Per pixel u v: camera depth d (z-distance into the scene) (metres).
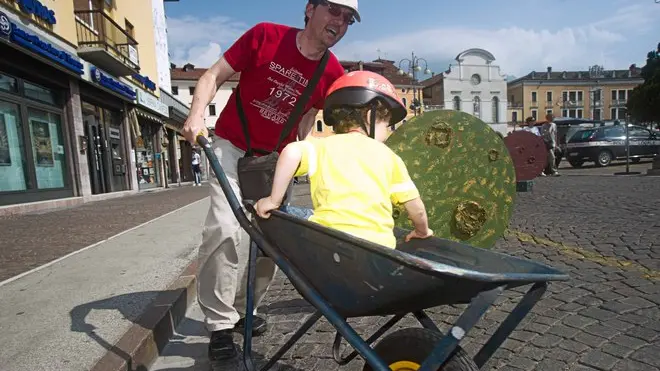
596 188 8.65
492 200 2.82
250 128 2.32
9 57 8.84
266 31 2.22
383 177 1.58
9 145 9.13
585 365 1.96
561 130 26.84
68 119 11.48
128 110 16.08
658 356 1.99
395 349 1.41
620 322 2.36
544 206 6.62
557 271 1.26
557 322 2.42
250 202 1.65
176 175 24.39
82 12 11.98
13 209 8.27
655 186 8.44
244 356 1.73
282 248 1.54
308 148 1.60
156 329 2.44
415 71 27.42
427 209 2.77
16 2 8.83
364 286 1.29
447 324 2.55
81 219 7.23
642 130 17.67
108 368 1.95
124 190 15.54
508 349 2.16
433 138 2.76
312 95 2.32
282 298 3.25
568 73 78.31
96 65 13.05
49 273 3.64
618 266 3.33
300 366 2.17
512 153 7.81
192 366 2.30
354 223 1.49
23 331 2.43
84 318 2.59
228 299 2.15
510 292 2.93
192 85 50.62
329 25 2.09
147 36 19.06
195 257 4.02
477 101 59.69
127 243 4.84
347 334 1.32
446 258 1.62
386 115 1.70
